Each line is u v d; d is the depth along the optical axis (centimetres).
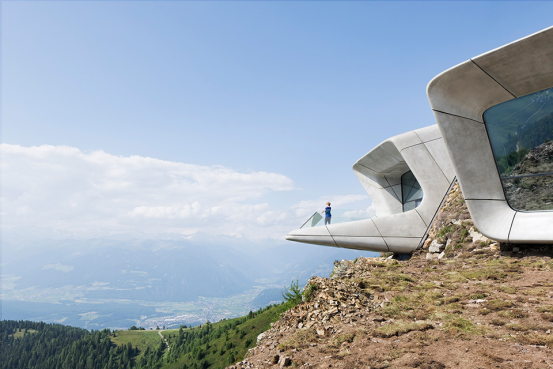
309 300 942
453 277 1105
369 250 2166
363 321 750
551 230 1349
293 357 609
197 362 11525
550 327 592
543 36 1160
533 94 1370
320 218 2217
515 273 1092
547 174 1395
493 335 581
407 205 2831
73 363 19012
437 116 1558
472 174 1566
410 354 539
